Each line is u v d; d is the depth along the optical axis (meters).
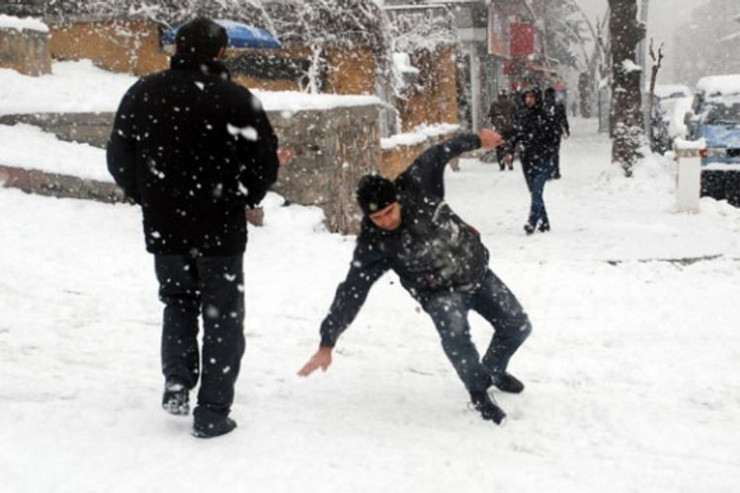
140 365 5.50
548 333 6.77
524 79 44.47
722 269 9.01
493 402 4.88
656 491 3.90
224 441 4.17
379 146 13.24
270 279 8.27
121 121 4.16
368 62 19.56
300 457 4.04
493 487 3.84
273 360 5.88
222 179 4.08
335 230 11.12
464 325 4.71
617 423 4.84
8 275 7.65
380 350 6.27
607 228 12.65
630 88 19.92
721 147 15.96
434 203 4.49
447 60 26.39
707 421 4.93
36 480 3.61
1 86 12.72
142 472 3.77
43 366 5.30
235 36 15.39
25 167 10.32
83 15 17.05
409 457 4.16
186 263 4.21
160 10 17.11
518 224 13.62
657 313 7.33
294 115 10.55
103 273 8.06
